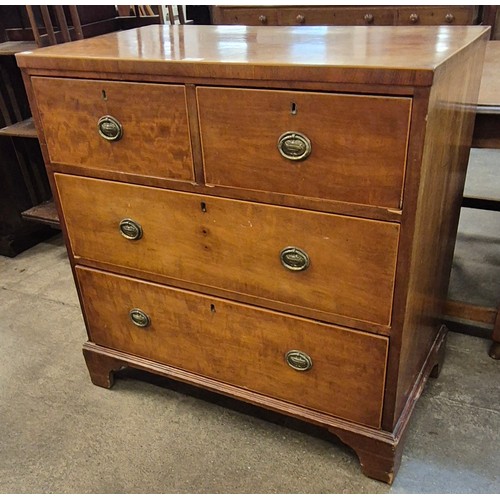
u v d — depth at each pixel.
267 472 1.26
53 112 1.19
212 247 1.16
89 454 1.33
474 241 2.21
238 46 1.12
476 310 1.56
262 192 1.04
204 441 1.36
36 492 1.24
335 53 0.97
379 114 0.87
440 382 1.50
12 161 2.25
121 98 1.09
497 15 2.46
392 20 2.38
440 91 0.89
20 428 1.42
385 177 0.91
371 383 1.13
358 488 1.21
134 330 1.42
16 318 1.89
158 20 2.29
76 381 1.58
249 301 1.19
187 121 1.04
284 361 1.22
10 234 2.31
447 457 1.27
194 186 1.11
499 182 2.53
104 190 1.23
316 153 0.95
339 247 1.02
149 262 1.27
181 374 1.40
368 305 1.05
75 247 1.37
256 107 0.96
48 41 1.90
